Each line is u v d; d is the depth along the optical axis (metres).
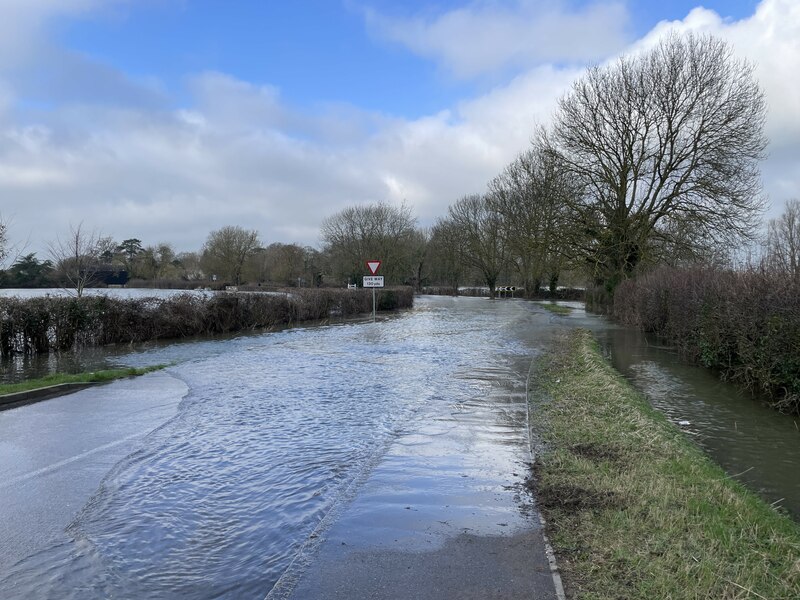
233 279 71.38
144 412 8.78
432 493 5.16
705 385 11.19
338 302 33.19
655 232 29.12
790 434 7.59
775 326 9.05
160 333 20.86
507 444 6.70
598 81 30.09
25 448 6.87
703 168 27.14
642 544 3.94
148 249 72.56
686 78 27.38
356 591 3.50
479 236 65.00
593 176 30.31
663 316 19.00
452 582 3.58
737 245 26.28
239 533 4.48
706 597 3.25
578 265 32.59
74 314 18.00
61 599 3.55
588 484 5.16
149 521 4.73
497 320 29.48
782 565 3.64
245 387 10.80
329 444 6.86
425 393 10.00
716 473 5.56
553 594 3.40
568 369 12.41
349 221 60.44
